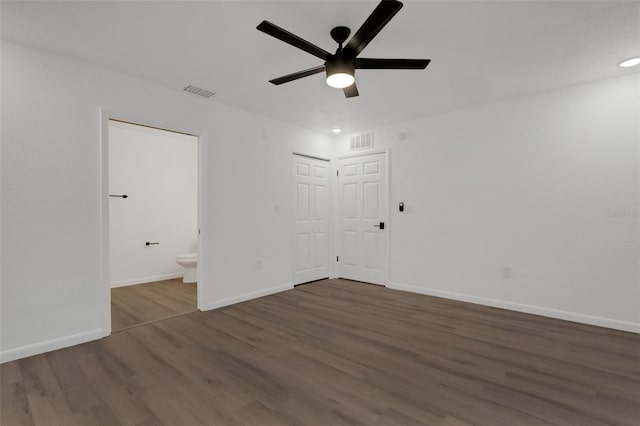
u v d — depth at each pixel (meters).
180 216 5.32
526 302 3.42
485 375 2.11
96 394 1.89
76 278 2.62
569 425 1.61
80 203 2.64
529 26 2.12
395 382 2.02
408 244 4.34
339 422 1.64
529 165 3.40
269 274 4.19
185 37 2.28
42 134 2.46
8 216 2.32
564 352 2.45
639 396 1.86
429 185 4.14
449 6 1.91
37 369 2.19
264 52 2.50
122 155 4.72
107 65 2.71
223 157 3.66
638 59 2.58
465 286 3.85
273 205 4.25
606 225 3.00
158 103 3.10
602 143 3.01
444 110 3.90
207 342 2.65
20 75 2.37
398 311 3.47
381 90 3.25
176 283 4.86
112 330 2.91
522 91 3.30
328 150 5.13
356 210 4.96
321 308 3.58
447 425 1.61
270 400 1.83
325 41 2.34
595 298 3.05
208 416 1.69
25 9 1.94
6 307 2.31
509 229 3.54
